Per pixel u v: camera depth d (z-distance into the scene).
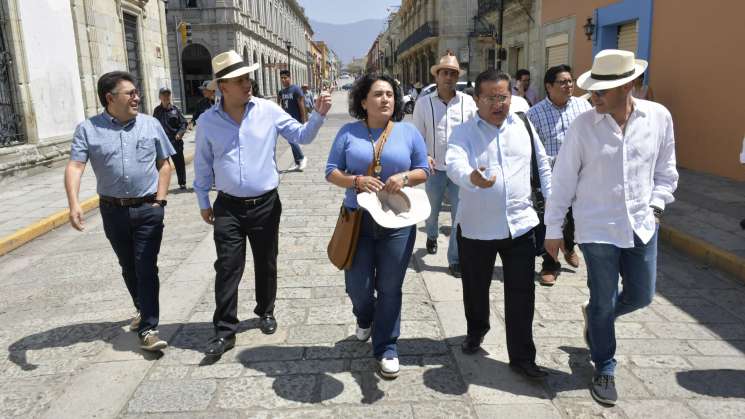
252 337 3.94
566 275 5.13
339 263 3.34
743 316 4.23
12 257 6.34
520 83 8.97
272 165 3.78
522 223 3.26
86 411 3.08
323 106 3.63
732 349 3.70
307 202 8.35
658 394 3.16
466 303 3.55
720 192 7.86
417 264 5.44
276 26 54.72
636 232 2.93
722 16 8.61
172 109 9.72
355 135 3.33
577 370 3.44
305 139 3.71
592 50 12.90
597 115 2.91
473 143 3.27
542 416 2.96
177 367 3.54
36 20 11.40
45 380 3.51
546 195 3.42
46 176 11.07
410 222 3.07
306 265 5.48
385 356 3.35
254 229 3.77
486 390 3.22
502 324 4.09
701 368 3.45
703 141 9.30
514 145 3.27
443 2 33.88
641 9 10.76
